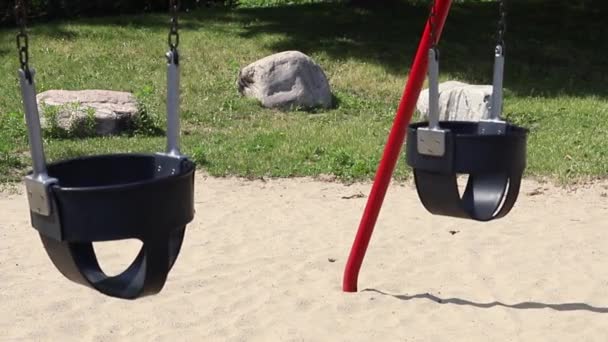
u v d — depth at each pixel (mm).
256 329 5820
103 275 3869
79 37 16938
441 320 5941
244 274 6910
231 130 12648
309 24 18469
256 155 10992
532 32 18922
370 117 13547
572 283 6656
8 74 14945
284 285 6629
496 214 5191
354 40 17344
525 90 15297
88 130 11977
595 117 13297
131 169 4059
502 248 7539
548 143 11539
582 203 9125
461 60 16656
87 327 5922
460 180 10008
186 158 3914
